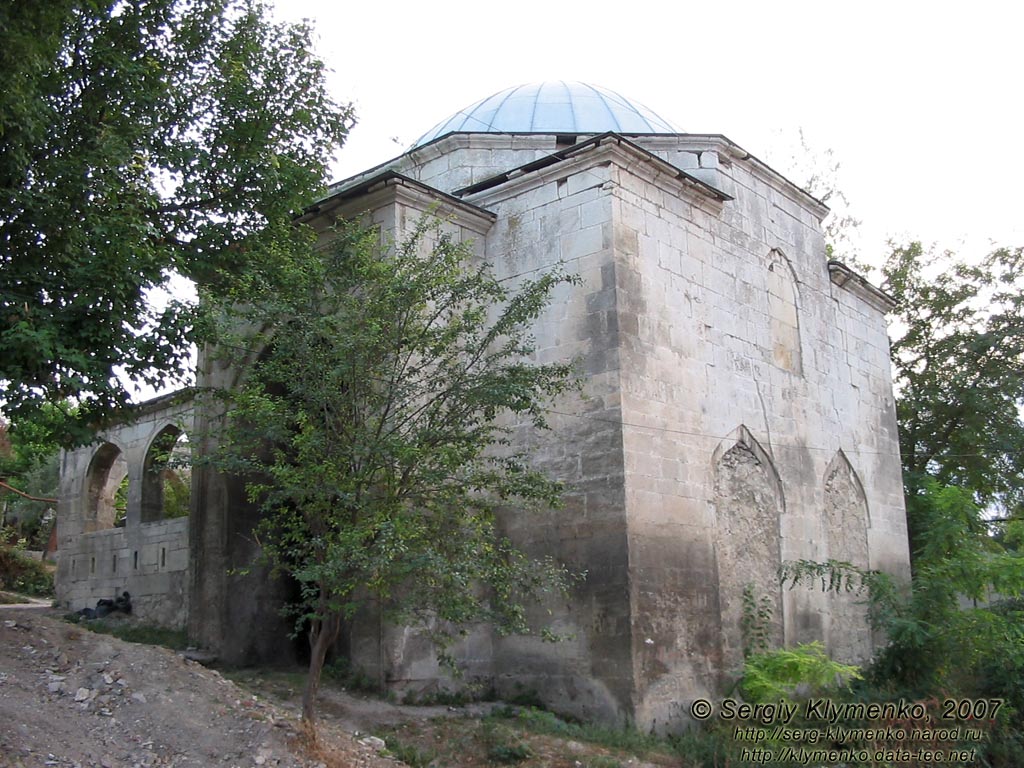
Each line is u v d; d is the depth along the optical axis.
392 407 10.89
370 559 9.39
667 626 13.63
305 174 14.29
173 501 26.94
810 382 18.61
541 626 13.91
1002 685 15.61
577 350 14.38
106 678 10.37
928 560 17.23
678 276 15.55
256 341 12.15
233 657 15.91
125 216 11.92
